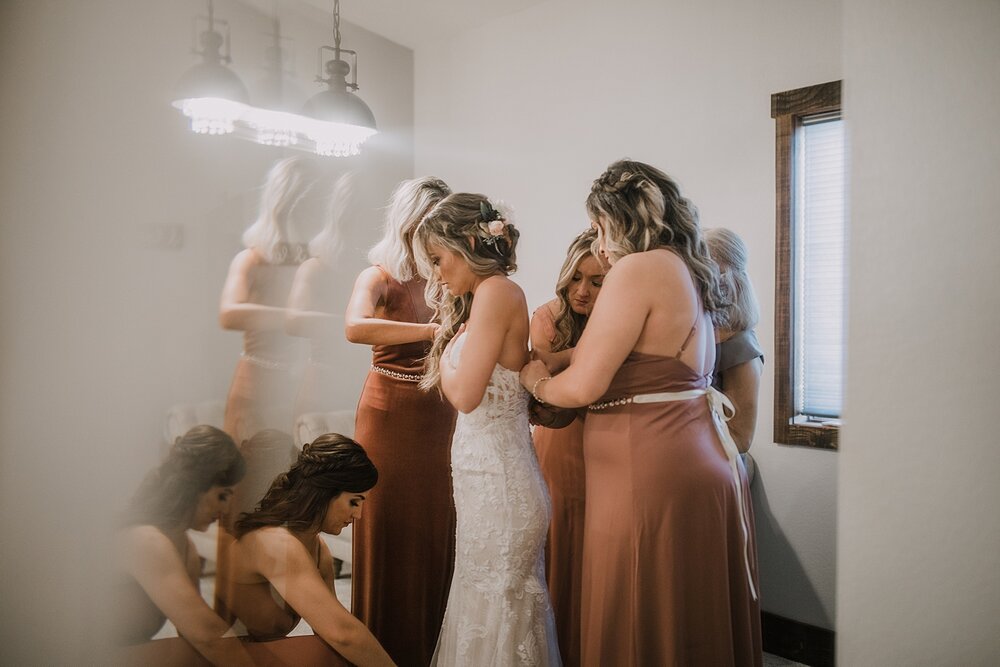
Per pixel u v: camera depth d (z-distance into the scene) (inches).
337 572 109.1
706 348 65.4
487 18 117.8
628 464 61.7
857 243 44.4
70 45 57.8
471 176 122.3
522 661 65.6
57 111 57.4
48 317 57.6
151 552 62.2
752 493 93.6
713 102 95.2
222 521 65.7
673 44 98.5
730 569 64.1
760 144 91.5
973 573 41.5
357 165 80.1
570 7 108.7
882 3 43.1
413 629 84.5
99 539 60.2
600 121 106.1
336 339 80.6
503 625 64.9
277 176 70.8
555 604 78.3
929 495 42.6
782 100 88.6
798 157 90.0
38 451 57.8
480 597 66.3
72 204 58.1
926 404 42.5
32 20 56.7
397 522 83.0
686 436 61.7
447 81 124.8
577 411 75.3
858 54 44.0
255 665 66.1
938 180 41.8
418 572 84.1
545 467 79.0
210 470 64.9
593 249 72.5
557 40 110.3
